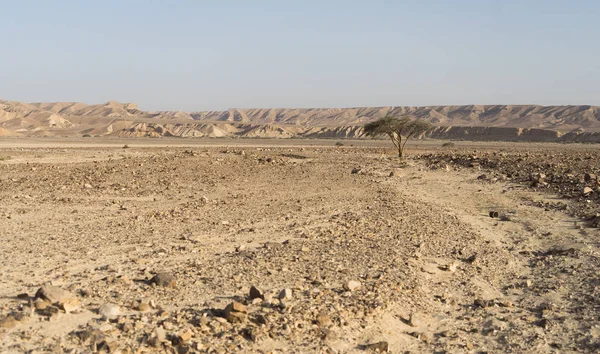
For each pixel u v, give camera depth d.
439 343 8.08
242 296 9.03
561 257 12.95
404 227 15.93
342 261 11.68
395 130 47.66
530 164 31.19
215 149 61.84
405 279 10.59
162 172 31.25
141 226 15.80
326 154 50.91
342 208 19.50
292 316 8.17
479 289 10.66
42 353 6.52
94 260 11.54
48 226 15.67
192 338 7.24
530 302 10.03
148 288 9.35
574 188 22.08
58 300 8.32
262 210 18.97
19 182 26.59
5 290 9.05
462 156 38.88
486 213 19.12
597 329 8.70
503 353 7.88
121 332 7.30
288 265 11.19
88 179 27.70
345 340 7.73
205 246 13.17
